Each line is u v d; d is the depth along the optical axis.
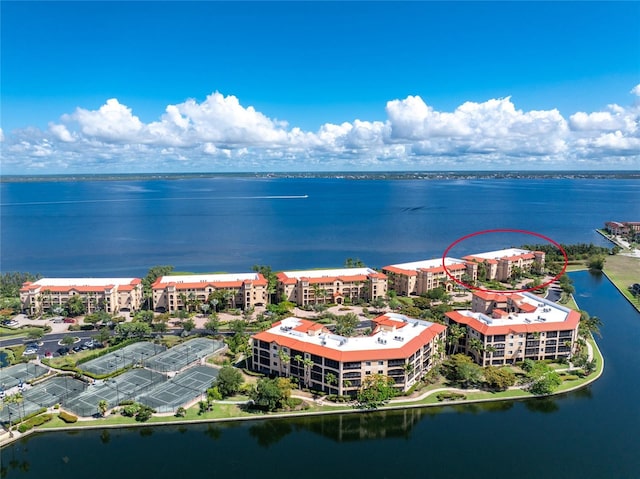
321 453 146.25
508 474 135.75
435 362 196.50
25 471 136.88
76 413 162.50
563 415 164.50
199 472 137.38
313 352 175.12
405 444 149.75
